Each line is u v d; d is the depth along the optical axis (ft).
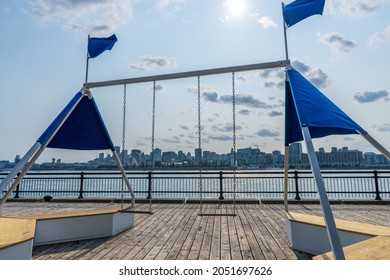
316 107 10.46
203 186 31.19
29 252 9.57
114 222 15.31
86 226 14.65
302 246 11.97
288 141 14.73
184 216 21.04
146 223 18.48
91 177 32.17
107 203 29.30
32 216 14.33
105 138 17.95
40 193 32.78
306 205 26.94
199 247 12.63
